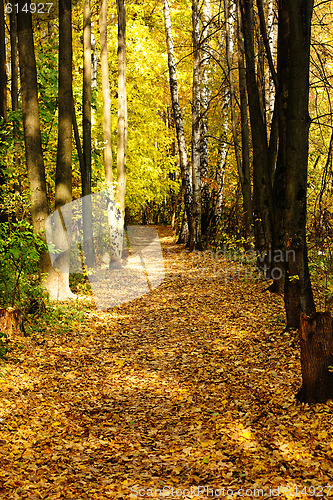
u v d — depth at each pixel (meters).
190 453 4.86
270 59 9.12
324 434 4.82
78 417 5.80
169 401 6.29
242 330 9.03
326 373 5.58
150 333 9.69
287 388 6.16
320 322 5.56
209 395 6.35
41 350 8.04
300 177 7.78
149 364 7.88
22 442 4.97
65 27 11.21
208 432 5.27
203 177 21.33
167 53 21.86
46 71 12.84
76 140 14.12
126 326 10.22
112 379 7.23
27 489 4.12
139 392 6.68
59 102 11.41
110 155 16.69
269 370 6.91
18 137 12.26
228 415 5.66
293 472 4.30
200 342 8.74
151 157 22.19
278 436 4.97
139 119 21.62
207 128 22.23
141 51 20.50
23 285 9.45
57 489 4.18
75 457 4.83
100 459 4.82
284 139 9.06
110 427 5.56
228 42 14.55
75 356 8.12
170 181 24.42
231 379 6.80
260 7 9.16
